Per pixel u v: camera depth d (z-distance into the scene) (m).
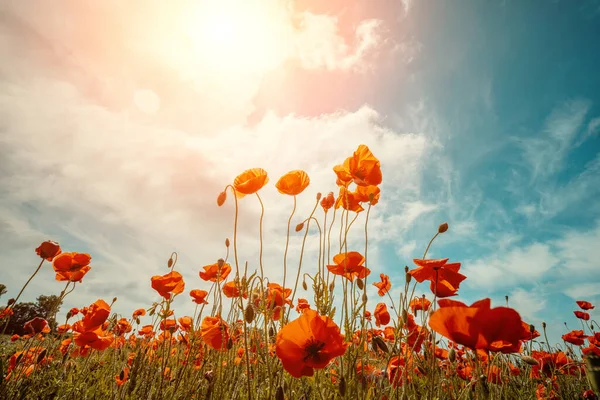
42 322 3.87
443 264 2.28
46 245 3.70
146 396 3.29
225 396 2.79
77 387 3.83
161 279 3.62
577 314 6.21
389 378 2.61
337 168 3.10
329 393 2.34
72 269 4.12
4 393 3.29
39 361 3.87
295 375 1.92
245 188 2.62
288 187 2.87
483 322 1.54
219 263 3.18
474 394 2.58
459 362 3.71
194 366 3.83
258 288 2.74
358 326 2.80
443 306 1.74
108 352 5.35
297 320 2.01
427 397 2.39
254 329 2.52
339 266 2.88
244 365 3.21
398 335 2.54
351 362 2.43
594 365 1.23
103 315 3.71
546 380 4.33
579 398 4.06
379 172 3.03
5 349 4.71
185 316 4.18
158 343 4.44
